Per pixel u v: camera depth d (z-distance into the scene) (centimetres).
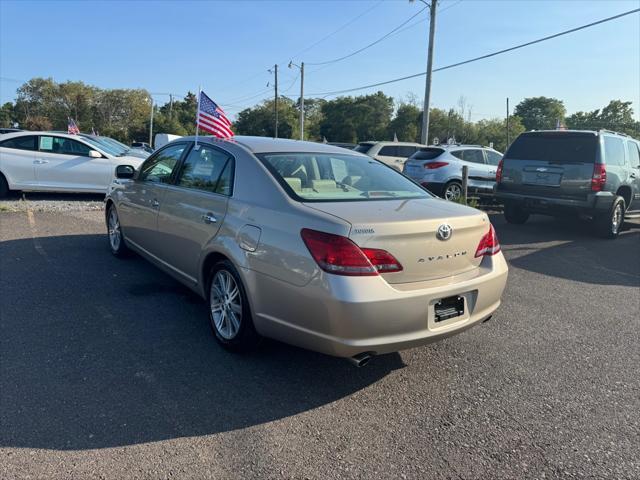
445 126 7975
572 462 261
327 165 398
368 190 377
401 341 297
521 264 693
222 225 365
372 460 257
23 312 426
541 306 515
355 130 8431
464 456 263
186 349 373
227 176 388
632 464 261
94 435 265
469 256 338
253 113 8106
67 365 338
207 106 520
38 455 247
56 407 288
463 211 347
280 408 301
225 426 280
